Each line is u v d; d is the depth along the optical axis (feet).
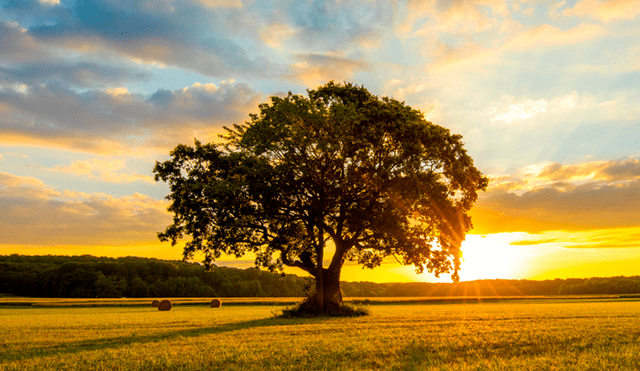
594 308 130.82
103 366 38.19
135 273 440.86
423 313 113.09
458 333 56.85
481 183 107.76
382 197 101.55
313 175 95.96
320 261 104.99
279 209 103.91
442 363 37.27
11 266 469.16
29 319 113.39
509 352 42.45
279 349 45.44
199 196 100.12
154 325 83.76
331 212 105.60
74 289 402.72
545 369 34.12
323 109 94.48
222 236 104.22
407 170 93.71
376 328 67.15
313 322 82.74
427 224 110.42
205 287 449.89
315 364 37.35
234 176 100.27
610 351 41.50
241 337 57.82
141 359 41.32
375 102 102.68
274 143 95.61
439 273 106.42
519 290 515.09
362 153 96.07
